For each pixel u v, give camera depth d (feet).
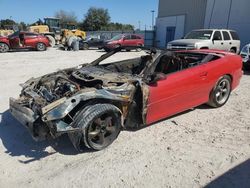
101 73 15.19
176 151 12.91
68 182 10.55
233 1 61.77
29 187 10.27
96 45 76.54
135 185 10.39
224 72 18.44
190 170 11.37
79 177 10.86
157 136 14.49
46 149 13.03
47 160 12.10
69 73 16.83
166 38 90.89
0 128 15.31
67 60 46.01
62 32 86.89
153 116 14.88
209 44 44.29
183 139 14.19
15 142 13.71
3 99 20.89
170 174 11.09
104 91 12.76
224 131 15.24
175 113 16.34
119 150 12.96
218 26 66.85
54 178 10.80
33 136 11.71
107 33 126.31
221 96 19.12
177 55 17.60
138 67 17.13
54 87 14.29
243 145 13.58
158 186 10.34
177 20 84.43
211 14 68.80
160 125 15.94
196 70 16.75
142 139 14.11
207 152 12.86
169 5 87.81
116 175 11.00
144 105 13.99
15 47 62.08
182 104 16.37
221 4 65.36
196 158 12.32
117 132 13.38
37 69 35.19
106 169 11.41
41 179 10.75
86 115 11.95
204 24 71.51
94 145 12.57
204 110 18.63
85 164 11.78
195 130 15.33
